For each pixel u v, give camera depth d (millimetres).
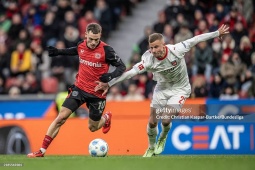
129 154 44000
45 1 70375
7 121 46312
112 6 67188
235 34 56125
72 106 34188
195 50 55156
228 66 53531
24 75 61750
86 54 33844
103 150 35469
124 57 66062
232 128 44938
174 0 61125
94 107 34656
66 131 45094
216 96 53719
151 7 69062
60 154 44469
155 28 59844
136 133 44188
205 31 57344
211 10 60312
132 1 69500
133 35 67250
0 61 62875
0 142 46094
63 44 60750
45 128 45656
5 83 61938
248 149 44812
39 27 64812
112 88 56500
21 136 46000
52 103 53938
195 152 44656
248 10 62969
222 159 31984
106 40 65438
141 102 50562
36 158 32969
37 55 61812
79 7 66062
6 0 71812
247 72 53906
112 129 44469
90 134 44750
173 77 34594
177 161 30531
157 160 31141
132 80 56344
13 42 65688
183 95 35000
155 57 33656
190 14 60125
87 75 34094
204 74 54875
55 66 60188
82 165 28469
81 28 63281
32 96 56562
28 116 54375
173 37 58156
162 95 35250
